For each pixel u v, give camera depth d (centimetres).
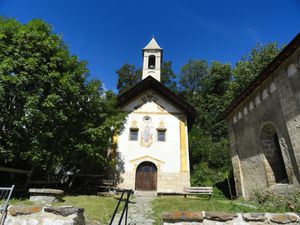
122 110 1800
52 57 1012
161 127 1741
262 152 1032
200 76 4012
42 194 741
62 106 1030
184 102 1780
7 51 897
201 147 2411
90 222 618
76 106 1162
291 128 830
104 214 722
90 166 1439
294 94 828
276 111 947
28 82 891
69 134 1127
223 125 2884
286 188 851
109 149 1633
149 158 1631
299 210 716
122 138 1691
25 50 933
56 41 1068
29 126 920
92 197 1048
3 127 895
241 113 1266
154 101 1838
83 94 1194
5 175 1084
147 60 2205
